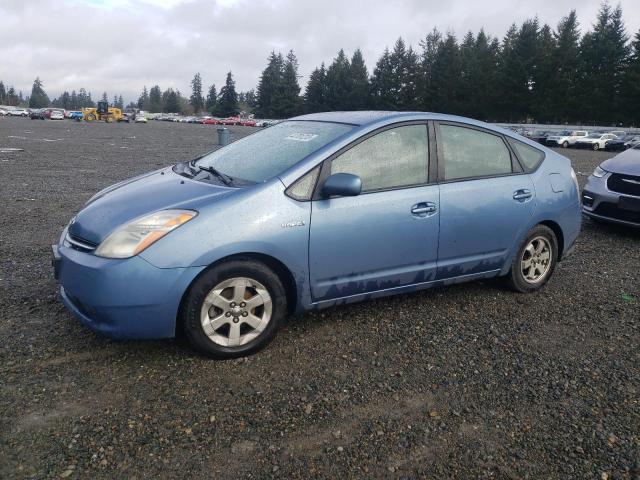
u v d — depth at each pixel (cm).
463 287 495
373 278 385
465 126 436
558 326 416
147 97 19188
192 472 240
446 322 414
